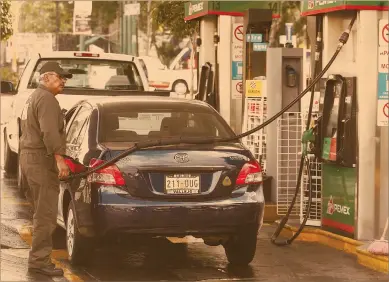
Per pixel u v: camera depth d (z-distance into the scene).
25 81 19.52
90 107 11.85
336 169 13.02
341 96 12.59
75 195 11.02
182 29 33.12
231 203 10.66
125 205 10.44
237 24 18.45
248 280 10.73
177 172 10.59
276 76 15.29
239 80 18.52
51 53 19.48
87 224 10.69
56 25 60.09
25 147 10.71
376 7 12.35
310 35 13.62
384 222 12.55
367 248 11.84
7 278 10.55
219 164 10.70
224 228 10.70
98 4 53.28
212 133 11.38
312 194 13.93
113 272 11.04
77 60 19.42
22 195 17.61
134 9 40.16
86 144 11.13
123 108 11.51
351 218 12.70
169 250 12.50
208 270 11.27
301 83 15.38
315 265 11.69
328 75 12.90
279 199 14.96
